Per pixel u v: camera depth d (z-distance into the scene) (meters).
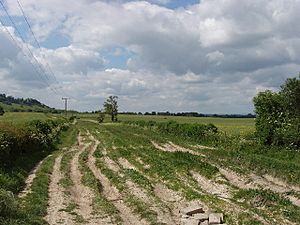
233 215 17.67
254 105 47.53
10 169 25.97
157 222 16.77
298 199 23.16
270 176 30.47
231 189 25.09
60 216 17.75
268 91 46.81
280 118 45.69
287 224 17.34
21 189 22.81
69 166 33.12
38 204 19.22
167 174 27.62
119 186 24.48
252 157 36.81
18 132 32.94
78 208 19.45
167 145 54.38
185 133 66.12
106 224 16.73
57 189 23.59
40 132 47.44
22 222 15.48
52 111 189.88
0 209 15.72
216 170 29.33
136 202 20.05
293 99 43.84
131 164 34.81
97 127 100.81
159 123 93.31
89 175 27.94
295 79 43.50
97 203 20.31
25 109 171.88
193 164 30.92
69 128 92.25
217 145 51.69
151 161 33.50
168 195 22.94
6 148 27.17
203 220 17.31
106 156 40.34
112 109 143.62
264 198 21.28
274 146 43.88
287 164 33.19
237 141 49.28
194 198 21.02
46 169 29.69
